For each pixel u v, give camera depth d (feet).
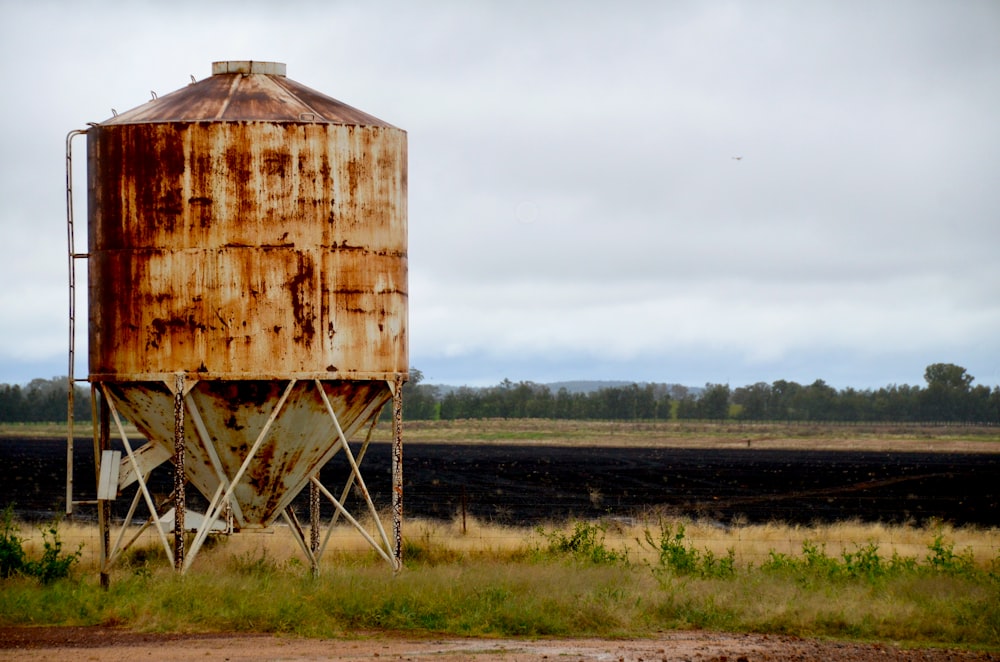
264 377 72.64
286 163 73.77
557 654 55.57
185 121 73.46
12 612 64.54
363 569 80.79
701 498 203.41
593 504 182.09
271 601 65.05
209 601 65.62
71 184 77.20
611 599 68.18
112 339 74.54
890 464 358.84
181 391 72.49
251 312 72.95
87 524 131.85
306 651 55.88
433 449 441.68
